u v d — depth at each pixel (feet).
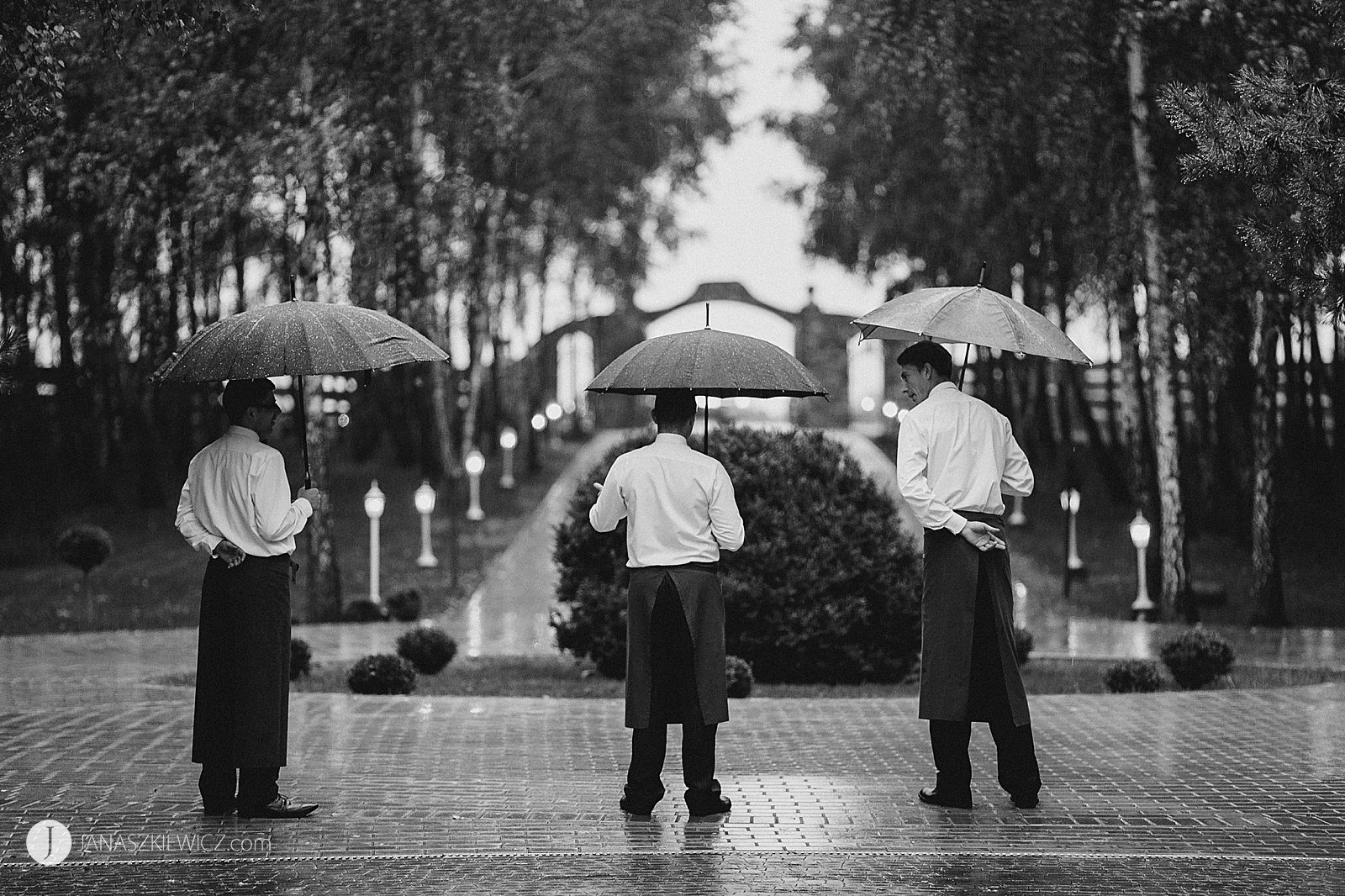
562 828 30.04
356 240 95.66
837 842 28.89
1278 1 79.10
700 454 31.83
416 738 41.24
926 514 31.42
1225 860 27.58
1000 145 106.52
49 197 114.73
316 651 71.97
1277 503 94.89
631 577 31.65
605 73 132.36
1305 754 39.37
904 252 156.66
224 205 92.43
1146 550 100.42
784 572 59.67
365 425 189.88
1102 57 92.48
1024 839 29.19
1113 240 98.12
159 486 139.95
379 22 93.15
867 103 133.18
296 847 28.25
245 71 91.76
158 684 56.59
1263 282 89.15
